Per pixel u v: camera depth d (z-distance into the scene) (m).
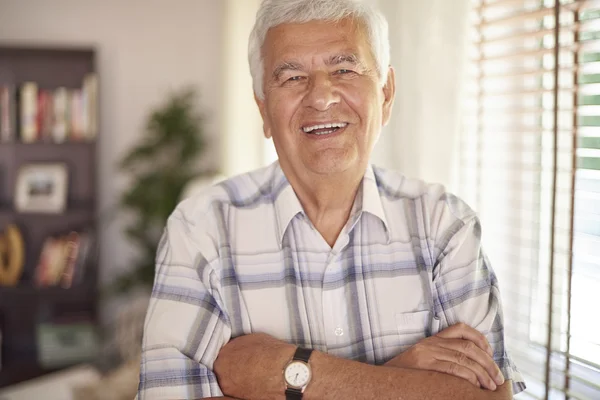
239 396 1.09
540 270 1.64
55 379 2.99
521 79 1.71
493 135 1.81
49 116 3.64
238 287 1.20
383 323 1.19
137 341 3.02
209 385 1.10
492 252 1.81
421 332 1.19
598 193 1.44
